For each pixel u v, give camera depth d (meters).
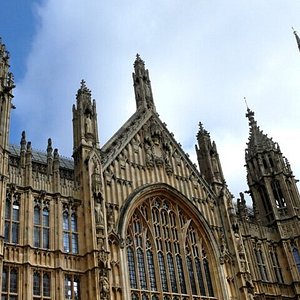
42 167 51.41
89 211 45.56
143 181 53.31
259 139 73.62
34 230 42.50
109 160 51.38
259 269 59.00
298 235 63.09
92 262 42.62
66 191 46.75
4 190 41.00
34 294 39.25
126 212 48.84
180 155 59.47
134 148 55.22
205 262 53.81
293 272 60.56
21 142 46.59
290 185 69.12
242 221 61.38
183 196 55.34
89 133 51.03
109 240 45.84
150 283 47.66
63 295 40.50
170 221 53.62
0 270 37.31
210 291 51.97
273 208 66.00
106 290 41.25
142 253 49.03
